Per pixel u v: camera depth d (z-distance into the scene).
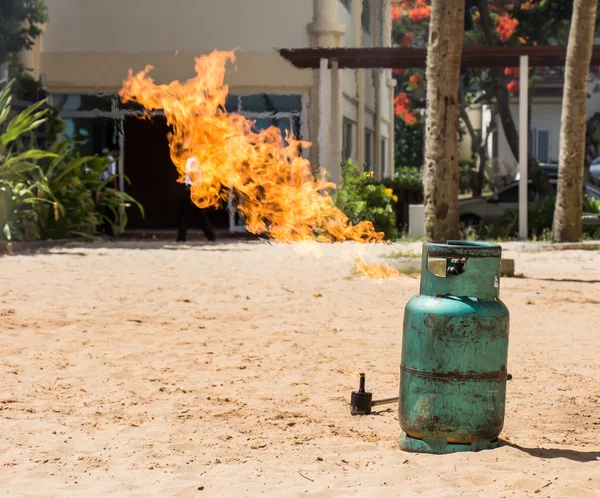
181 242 25.86
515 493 5.54
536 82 51.72
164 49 28.61
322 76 26.89
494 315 6.56
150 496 5.50
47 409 7.85
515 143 34.25
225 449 6.71
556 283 16.89
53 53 28.53
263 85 28.22
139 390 8.64
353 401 7.92
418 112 48.53
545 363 10.12
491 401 6.58
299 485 5.75
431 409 6.57
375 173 35.78
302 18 28.11
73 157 26.83
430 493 5.56
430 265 6.84
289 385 8.97
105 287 15.34
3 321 11.96
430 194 18.81
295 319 12.71
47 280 16.12
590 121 45.31
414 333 6.64
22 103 26.50
